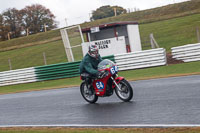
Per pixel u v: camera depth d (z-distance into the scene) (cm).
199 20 3105
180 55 1548
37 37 5159
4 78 1891
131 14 4938
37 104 964
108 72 757
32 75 1812
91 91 827
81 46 2022
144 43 2616
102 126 566
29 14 7688
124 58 1595
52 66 1753
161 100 728
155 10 4772
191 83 917
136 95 851
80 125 599
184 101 678
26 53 3512
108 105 769
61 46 3431
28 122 708
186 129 471
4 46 5156
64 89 1285
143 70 1505
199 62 1439
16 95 1325
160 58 1525
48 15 7875
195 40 2347
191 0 4669
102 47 1966
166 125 508
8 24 7481
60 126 616
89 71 781
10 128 666
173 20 3575
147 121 557
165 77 1170
